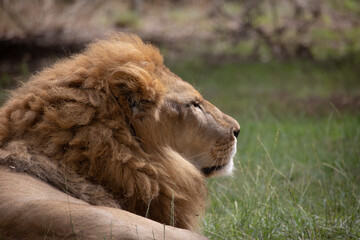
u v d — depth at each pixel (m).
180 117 7.10
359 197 8.88
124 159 6.27
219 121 7.54
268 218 8.30
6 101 7.18
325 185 9.74
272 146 12.77
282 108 18.30
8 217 5.46
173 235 5.46
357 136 12.84
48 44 26.69
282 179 10.80
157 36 31.81
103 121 6.38
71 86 6.57
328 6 35.44
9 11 31.77
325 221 8.16
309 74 24.80
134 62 6.84
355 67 25.92
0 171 6.04
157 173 6.54
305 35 31.23
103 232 5.16
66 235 5.19
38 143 6.29
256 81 23.36
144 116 6.58
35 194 5.71
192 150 7.34
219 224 8.60
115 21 33.78
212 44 30.64
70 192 6.14
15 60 24.12
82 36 29.02
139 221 5.46
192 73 24.23
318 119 16.20
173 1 37.88
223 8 32.94
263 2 32.56
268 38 29.44
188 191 6.91
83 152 6.23
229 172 7.83
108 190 6.31
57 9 33.84
